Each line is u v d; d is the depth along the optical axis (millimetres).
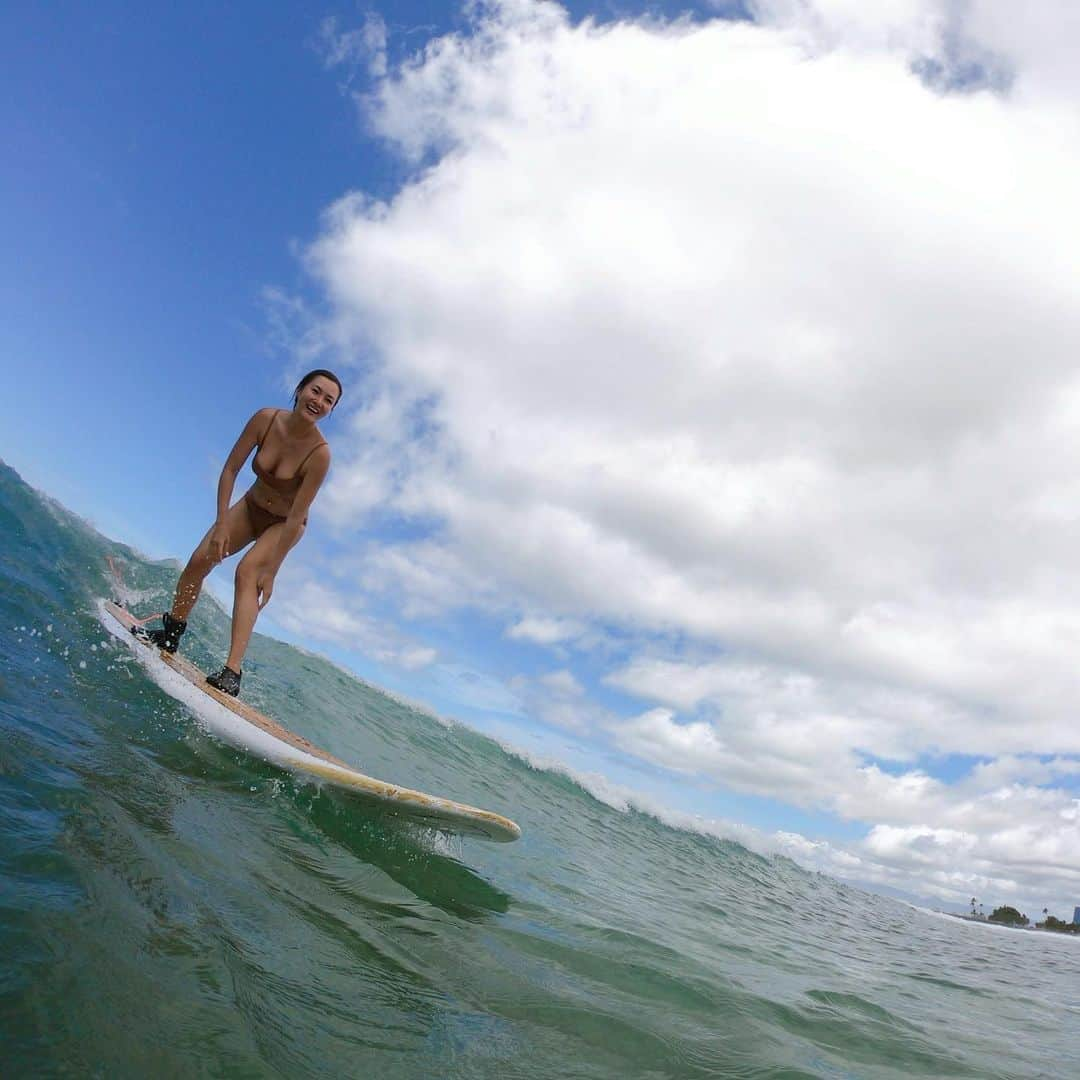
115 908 1893
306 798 3918
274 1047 1667
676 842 10859
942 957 7867
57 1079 1270
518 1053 2156
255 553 4855
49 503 7840
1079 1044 4430
